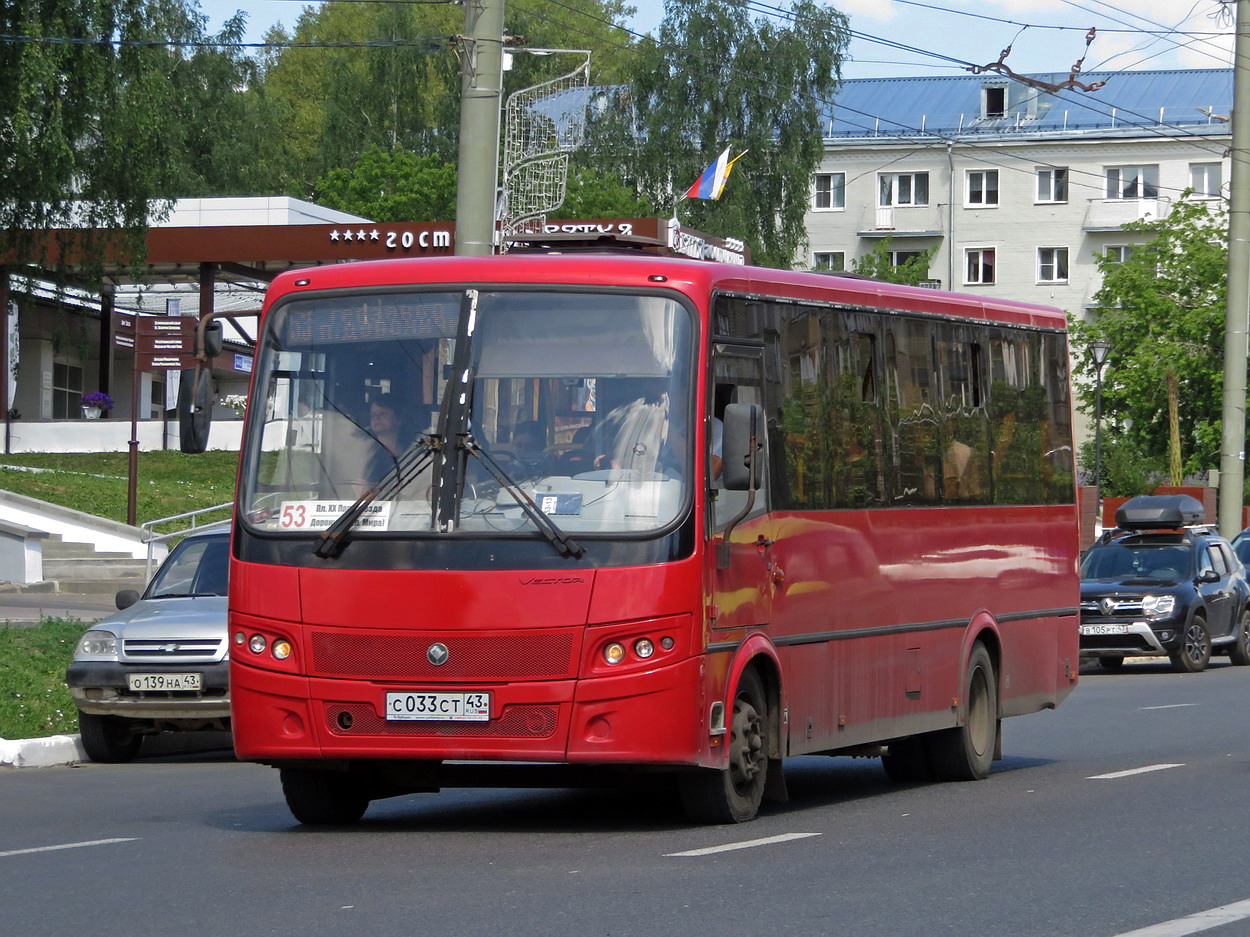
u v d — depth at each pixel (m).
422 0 36.28
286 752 13.14
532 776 13.93
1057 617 20.31
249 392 13.76
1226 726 23.19
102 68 41.88
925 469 17.27
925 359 17.45
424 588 12.91
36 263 48.34
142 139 45.28
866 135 113.81
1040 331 20.03
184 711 19.64
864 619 15.95
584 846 12.77
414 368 13.48
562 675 12.80
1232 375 43.16
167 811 15.52
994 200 112.44
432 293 13.62
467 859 12.12
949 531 17.67
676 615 12.88
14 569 38.78
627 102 88.00
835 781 18.56
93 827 14.32
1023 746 21.58
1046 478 20.08
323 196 98.31
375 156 96.62
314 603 13.09
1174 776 17.31
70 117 42.06
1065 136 110.94
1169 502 39.06
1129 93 112.44
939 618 17.41
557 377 13.30
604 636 12.79
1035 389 19.86
